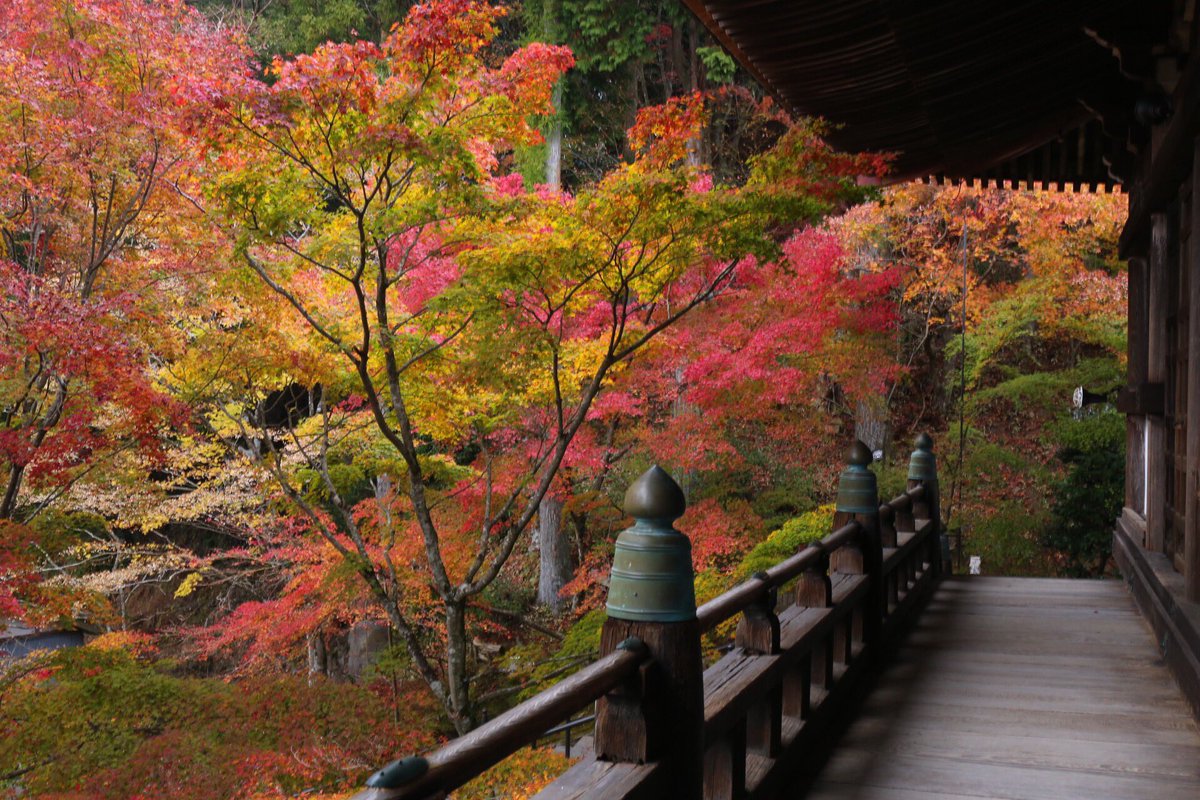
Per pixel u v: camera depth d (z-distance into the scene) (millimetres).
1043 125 7531
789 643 3422
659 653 2254
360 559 7742
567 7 15375
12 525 6418
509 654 11266
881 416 13680
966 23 5387
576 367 8352
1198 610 4750
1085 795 3402
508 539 7617
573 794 1985
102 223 7883
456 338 7598
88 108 6754
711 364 8734
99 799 5520
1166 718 4387
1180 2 5516
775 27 5258
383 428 7090
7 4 6699
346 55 5715
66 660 7062
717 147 16906
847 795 3375
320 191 6758
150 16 6797
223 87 5703
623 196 6102
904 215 13680
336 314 7918
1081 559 12836
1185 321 5711
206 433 9203
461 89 6609
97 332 6270
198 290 7797
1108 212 12289
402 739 6316
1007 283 14852
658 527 2322
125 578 11523
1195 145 4703
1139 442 8125
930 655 5711
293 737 6227
